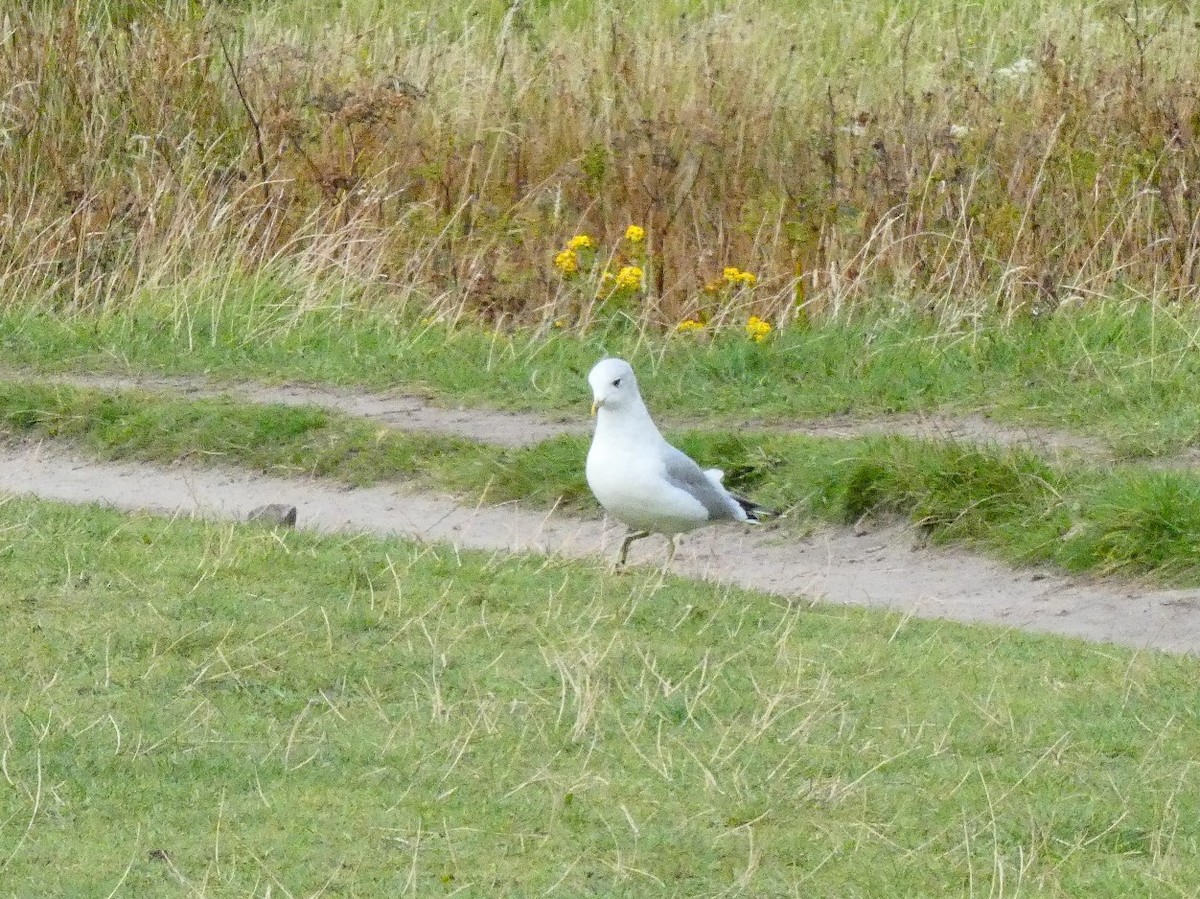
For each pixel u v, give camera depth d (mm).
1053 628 10008
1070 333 14805
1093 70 17328
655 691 8312
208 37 18797
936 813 7094
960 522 11500
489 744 7684
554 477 12586
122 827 6887
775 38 20156
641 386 14891
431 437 13344
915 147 16422
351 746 7637
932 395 14227
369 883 6457
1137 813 7086
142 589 9625
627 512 10219
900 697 8367
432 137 17875
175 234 17156
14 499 11633
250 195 17484
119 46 18547
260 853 6676
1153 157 15953
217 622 9109
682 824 6957
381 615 9281
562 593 9797
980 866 6676
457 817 7012
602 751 7629
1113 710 8211
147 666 8492
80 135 17938
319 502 12719
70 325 16453
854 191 16516
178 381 15391
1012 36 20609
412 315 16672
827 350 15180
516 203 17281
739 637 9219
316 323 16438
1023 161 16172
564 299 16391
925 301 15656
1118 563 10727
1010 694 8414
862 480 11961
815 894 6461
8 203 17391
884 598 10695
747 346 15156
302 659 8625
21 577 9797
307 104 17828
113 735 7703
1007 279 15656
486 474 12719
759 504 11977
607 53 18938
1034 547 11086
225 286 16688
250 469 13367
